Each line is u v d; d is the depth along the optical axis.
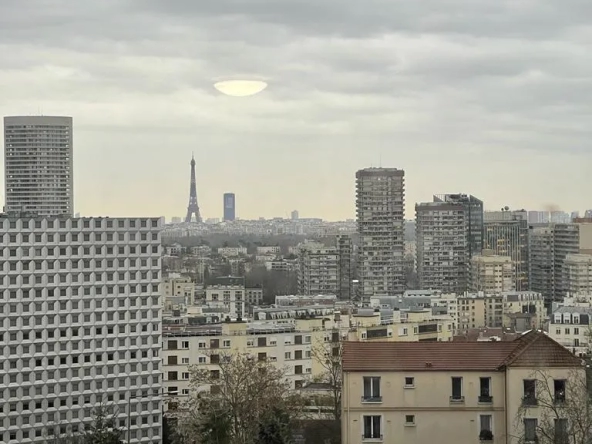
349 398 137.62
